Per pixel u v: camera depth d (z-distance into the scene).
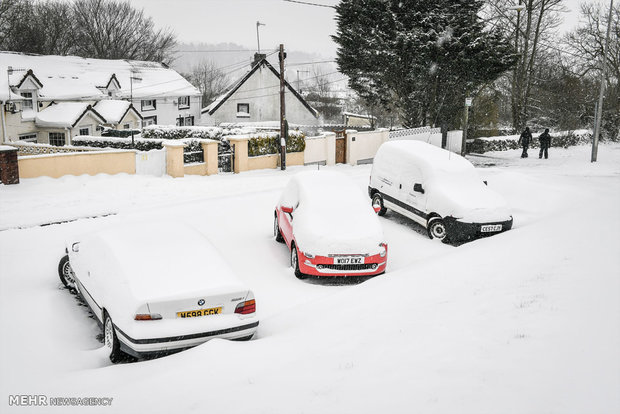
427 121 35.03
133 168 18.95
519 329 5.33
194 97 47.28
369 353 5.23
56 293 8.11
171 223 7.72
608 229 9.92
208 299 5.98
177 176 19.88
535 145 36.91
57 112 29.55
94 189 16.22
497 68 31.52
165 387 4.77
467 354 4.86
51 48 55.56
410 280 8.22
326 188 10.85
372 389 4.36
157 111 42.66
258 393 4.50
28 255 9.89
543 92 48.34
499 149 35.69
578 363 4.39
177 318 5.84
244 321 6.15
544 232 10.30
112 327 5.98
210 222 12.71
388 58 31.41
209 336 5.93
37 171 16.45
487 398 3.97
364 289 8.15
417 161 13.09
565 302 5.98
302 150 25.47
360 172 22.53
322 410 4.08
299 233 9.63
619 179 19.47
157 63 49.91
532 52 40.47
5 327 6.66
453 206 11.74
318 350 5.52
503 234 11.12
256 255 10.62
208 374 5.00
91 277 6.89
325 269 9.21
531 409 3.73
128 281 6.05
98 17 60.75
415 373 4.59
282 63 23.39
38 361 5.82
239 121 44.56
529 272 7.61
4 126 26.67
